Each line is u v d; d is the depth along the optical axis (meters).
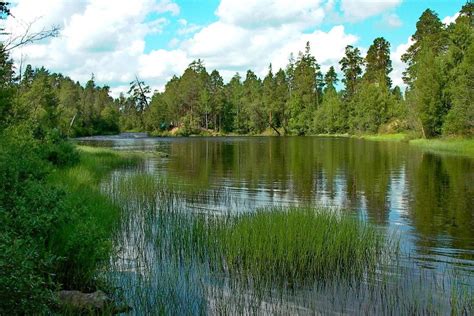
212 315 7.45
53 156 22.39
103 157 34.62
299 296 8.32
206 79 120.69
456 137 52.38
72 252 8.62
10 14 18.75
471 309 7.66
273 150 48.72
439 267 9.91
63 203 9.06
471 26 63.66
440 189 20.86
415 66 67.56
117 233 12.07
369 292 8.51
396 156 38.75
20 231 7.58
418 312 7.63
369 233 11.26
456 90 51.00
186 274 9.12
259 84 127.50
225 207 16.34
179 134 103.38
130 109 129.00
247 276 9.16
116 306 7.64
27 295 6.17
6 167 9.74
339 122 98.69
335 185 22.33
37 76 57.41
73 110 95.69
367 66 99.81
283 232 10.39
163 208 15.62
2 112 20.20
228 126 113.81
